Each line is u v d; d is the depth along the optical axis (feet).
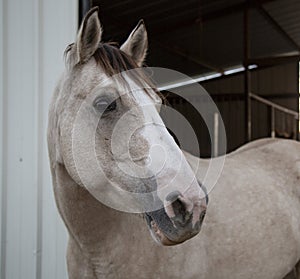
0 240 6.29
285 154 5.62
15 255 6.19
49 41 6.10
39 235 6.03
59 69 6.01
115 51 3.32
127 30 15.48
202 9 16.85
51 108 3.70
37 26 6.12
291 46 23.12
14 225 6.22
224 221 4.28
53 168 3.72
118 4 13.35
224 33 20.33
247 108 18.69
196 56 21.75
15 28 6.31
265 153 5.68
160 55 20.42
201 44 20.17
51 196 6.01
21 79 6.25
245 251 4.35
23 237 6.13
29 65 6.19
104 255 3.57
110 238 3.54
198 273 3.99
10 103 6.32
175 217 2.82
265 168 5.35
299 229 5.10
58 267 5.90
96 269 3.67
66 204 3.52
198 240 4.02
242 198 4.58
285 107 27.43
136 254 3.63
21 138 6.21
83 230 3.51
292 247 4.94
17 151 6.24
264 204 4.72
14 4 6.33
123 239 3.57
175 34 18.56
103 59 3.26
